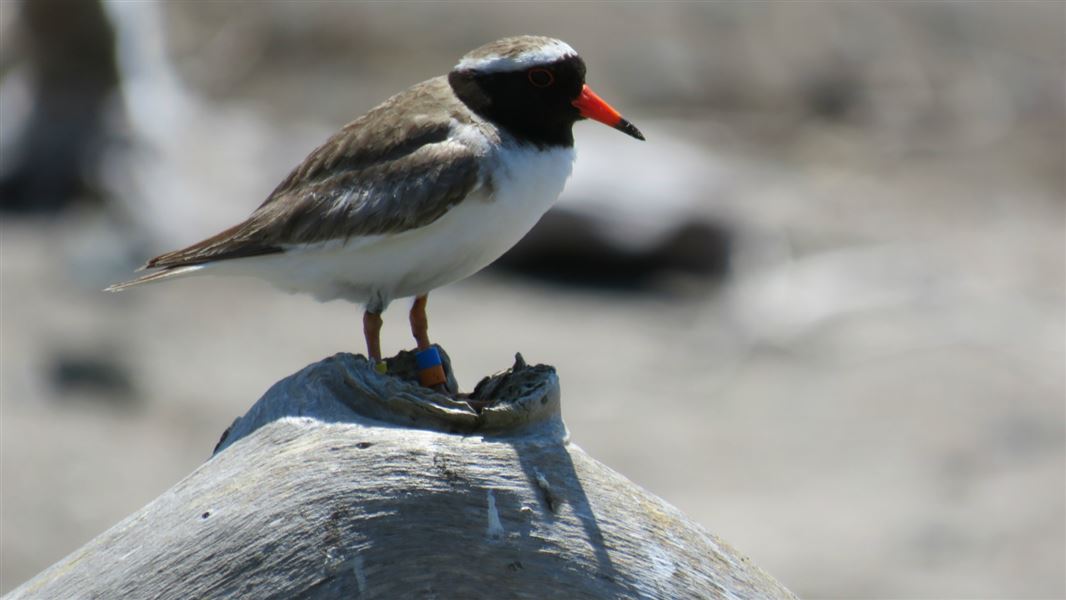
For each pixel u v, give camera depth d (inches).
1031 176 1114.7
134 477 663.1
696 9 1267.2
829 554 636.7
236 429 260.4
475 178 300.7
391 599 232.8
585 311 928.3
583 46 1224.2
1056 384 797.2
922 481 705.0
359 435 243.0
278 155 1045.2
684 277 981.8
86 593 243.4
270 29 1230.3
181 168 986.7
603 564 240.1
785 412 782.5
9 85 967.6
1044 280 944.9
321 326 863.7
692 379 829.8
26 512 615.8
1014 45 1269.7
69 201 940.6
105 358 766.5
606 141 1081.4
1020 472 706.2
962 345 844.6
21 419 694.5
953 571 616.4
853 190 1088.8
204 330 834.8
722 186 1047.0
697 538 252.7
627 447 742.5
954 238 1011.9
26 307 805.9
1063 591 602.9
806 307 912.9
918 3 1301.7
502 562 236.2
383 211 298.8
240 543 237.1
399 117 313.6
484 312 912.3
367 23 1239.5
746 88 1206.9
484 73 313.4
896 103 1205.1
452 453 241.0
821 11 1277.1
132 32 997.8
